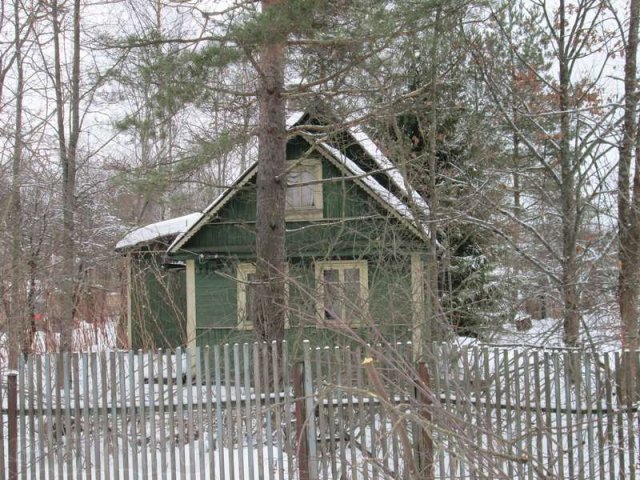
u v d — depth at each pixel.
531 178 12.07
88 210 19.28
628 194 10.64
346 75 11.95
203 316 15.39
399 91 12.95
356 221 14.57
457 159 14.96
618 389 6.53
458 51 13.19
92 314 17.62
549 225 12.87
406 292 9.57
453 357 6.71
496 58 13.46
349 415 6.55
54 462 7.21
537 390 6.41
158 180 10.28
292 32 9.98
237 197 15.48
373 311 9.93
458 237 14.46
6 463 7.11
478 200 12.07
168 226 18.14
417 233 11.95
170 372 6.95
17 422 7.27
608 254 11.02
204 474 6.82
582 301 11.00
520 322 12.06
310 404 6.68
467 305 11.77
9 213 14.13
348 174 14.63
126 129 10.40
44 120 16.66
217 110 11.23
